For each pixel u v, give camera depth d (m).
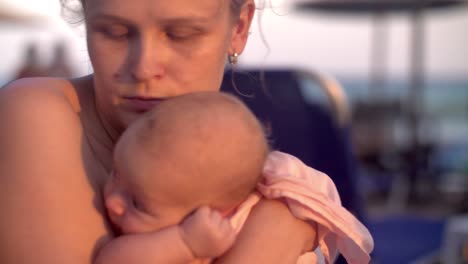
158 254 1.15
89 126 1.36
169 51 1.21
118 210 1.20
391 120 10.96
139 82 1.21
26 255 1.17
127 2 1.18
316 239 1.34
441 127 13.59
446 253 3.72
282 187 1.29
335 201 1.39
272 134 3.01
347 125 3.11
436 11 10.41
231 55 1.46
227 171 1.17
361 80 22.73
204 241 1.16
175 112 1.17
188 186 1.15
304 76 3.13
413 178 9.05
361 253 1.36
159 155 1.14
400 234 5.59
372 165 9.52
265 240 1.26
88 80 1.42
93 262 1.20
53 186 1.21
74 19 1.47
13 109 1.26
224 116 1.18
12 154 1.22
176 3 1.18
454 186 9.12
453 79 21.72
